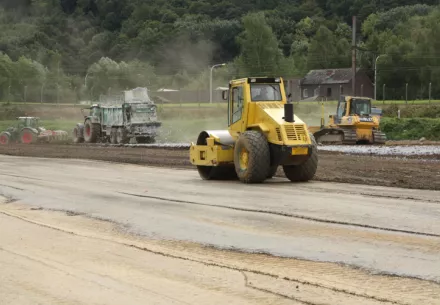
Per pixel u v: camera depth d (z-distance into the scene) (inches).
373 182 1000.9
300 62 6953.7
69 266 493.0
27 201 876.6
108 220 701.3
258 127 1028.5
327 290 406.9
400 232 575.8
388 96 5807.1
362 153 1681.8
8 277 463.8
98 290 423.2
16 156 1925.4
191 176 1189.7
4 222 703.7
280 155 989.2
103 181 1112.2
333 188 928.9
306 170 1021.2
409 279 427.5
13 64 6732.3
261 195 859.4
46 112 5027.1
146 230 634.2
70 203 841.5
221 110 4089.6
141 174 1241.4
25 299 408.8
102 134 2704.2
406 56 5718.5
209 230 619.8
